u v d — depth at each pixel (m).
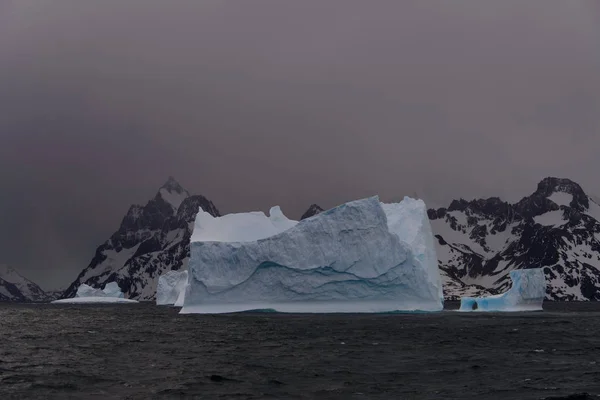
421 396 39.19
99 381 44.31
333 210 99.31
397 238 100.81
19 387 42.19
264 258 97.50
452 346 63.97
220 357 57.00
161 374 47.25
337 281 98.88
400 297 102.31
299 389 41.44
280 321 93.19
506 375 46.53
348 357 56.12
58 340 75.38
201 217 111.38
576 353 59.22
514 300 131.50
